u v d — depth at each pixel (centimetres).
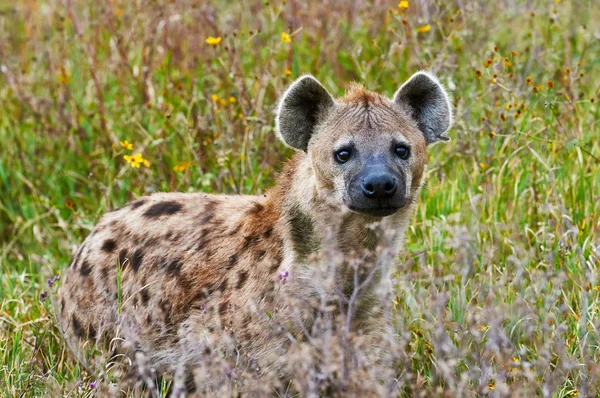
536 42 1504
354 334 941
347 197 949
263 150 1379
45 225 1420
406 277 1020
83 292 1088
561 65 1506
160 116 1460
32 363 1040
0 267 1316
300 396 919
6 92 1591
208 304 1005
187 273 1031
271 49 1435
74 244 1323
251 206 1042
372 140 962
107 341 1062
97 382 962
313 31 1597
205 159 1376
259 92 1401
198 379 913
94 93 1574
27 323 1118
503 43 1564
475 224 1166
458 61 1488
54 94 1555
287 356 948
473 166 1308
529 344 1031
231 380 927
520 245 1118
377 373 949
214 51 1466
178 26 1619
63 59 1644
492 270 1130
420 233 1241
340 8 1625
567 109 1324
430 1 1532
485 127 1340
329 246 952
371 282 982
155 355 1041
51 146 1494
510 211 1222
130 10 1633
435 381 949
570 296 1072
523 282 1062
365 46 1553
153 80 1551
